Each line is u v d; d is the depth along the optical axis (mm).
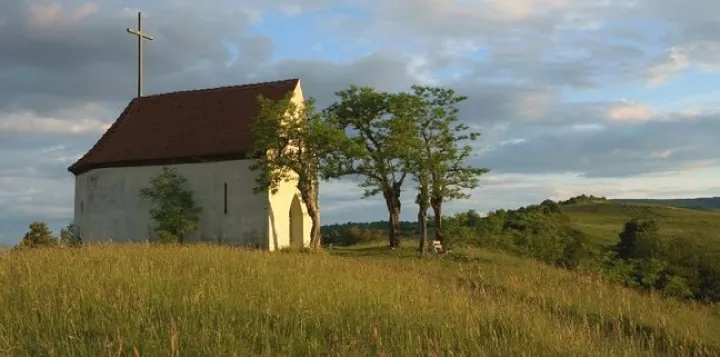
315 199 38781
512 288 18172
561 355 9984
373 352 9125
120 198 40562
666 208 98125
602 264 32469
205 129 40562
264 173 36312
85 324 9484
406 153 36375
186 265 16578
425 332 10047
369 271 18859
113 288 12031
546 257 39844
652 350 11727
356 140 38031
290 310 11219
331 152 37125
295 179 37469
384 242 46438
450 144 37500
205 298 11641
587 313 15227
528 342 10398
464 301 13578
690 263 43344
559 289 18062
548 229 44188
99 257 16859
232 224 37719
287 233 39000
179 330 9312
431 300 13453
